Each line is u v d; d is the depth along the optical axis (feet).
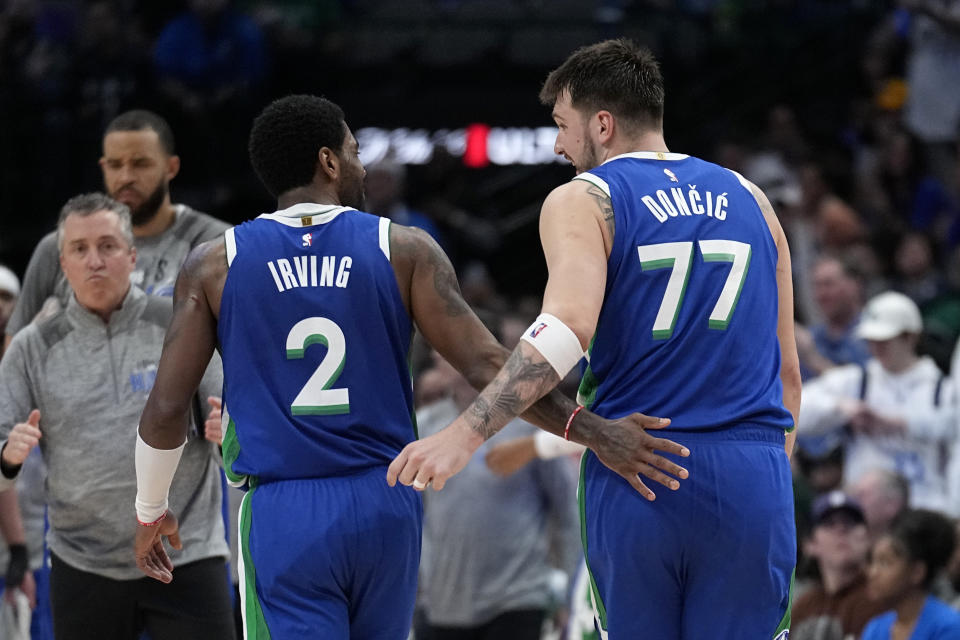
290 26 121.70
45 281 43.75
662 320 31.12
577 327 29.68
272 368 31.32
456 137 125.49
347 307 31.45
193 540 39.09
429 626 61.16
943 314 91.20
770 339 32.14
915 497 67.72
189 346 31.81
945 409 67.56
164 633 39.24
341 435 31.24
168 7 112.27
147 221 43.60
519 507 59.41
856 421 68.18
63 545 39.19
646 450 30.01
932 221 107.76
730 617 30.83
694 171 32.71
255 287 31.50
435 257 32.30
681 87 129.18
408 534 31.65
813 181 103.14
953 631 50.60
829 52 129.80
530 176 123.85
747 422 31.19
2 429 38.47
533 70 128.06
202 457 39.27
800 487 64.13
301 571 30.66
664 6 129.29
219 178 103.71
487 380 31.60
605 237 31.37
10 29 106.83
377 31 129.90
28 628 47.57
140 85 105.40
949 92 110.93
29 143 103.24
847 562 54.70
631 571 30.91
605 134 33.12
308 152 32.60
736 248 31.83
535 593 59.41
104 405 38.83
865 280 92.17
